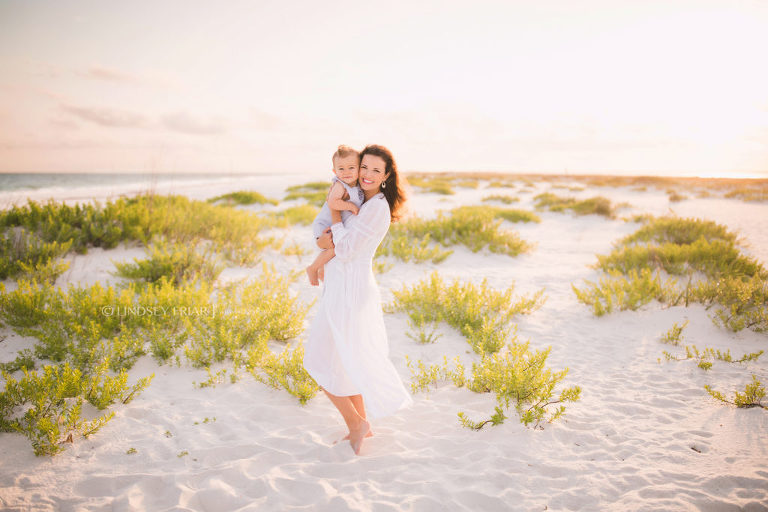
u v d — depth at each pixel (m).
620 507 2.24
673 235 10.13
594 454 2.74
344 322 2.57
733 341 4.77
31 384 2.90
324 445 2.79
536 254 10.02
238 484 2.41
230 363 3.92
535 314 5.81
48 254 5.98
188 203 10.31
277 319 4.45
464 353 4.44
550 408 3.31
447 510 2.22
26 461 2.49
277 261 7.91
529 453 2.74
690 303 5.83
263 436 2.89
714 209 17.73
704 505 2.24
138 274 5.80
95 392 3.07
